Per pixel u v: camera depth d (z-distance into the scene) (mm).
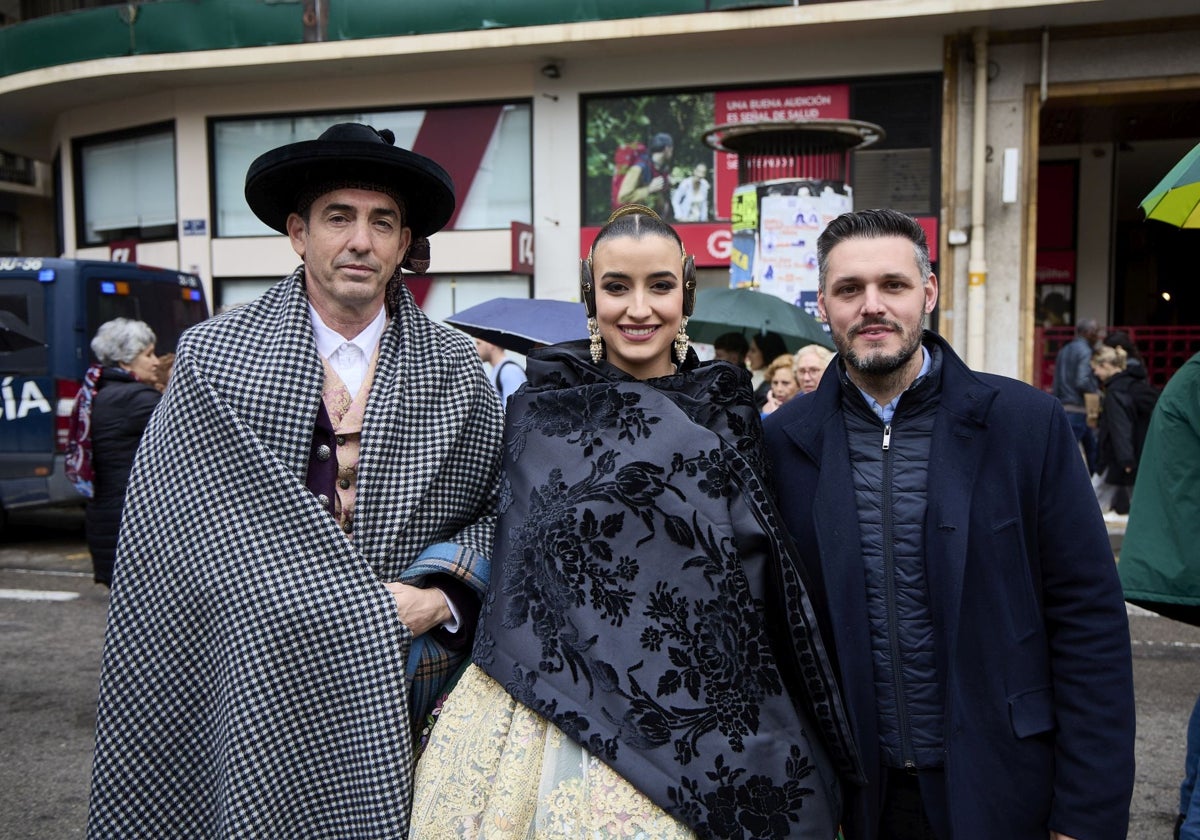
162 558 1893
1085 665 1790
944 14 9406
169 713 1892
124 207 13047
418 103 11438
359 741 1867
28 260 8031
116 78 11656
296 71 11344
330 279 2025
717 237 10656
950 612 1811
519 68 11055
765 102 10492
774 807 1735
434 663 2055
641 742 1714
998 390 1894
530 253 10969
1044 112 11000
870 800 1863
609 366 1986
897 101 10211
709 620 1771
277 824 1836
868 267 1860
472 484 2152
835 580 1895
